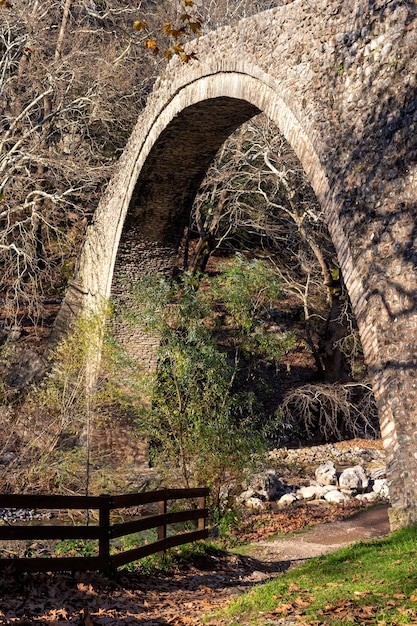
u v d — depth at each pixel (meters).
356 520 15.29
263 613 6.08
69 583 7.42
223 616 6.48
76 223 27.58
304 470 22.62
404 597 5.67
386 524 14.57
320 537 13.77
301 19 12.05
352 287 10.21
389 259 9.57
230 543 13.37
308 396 24.11
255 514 16.66
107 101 25.91
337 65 11.00
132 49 29.67
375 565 7.09
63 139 26.22
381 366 9.52
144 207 21.00
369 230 9.98
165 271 22.52
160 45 28.50
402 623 5.04
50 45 26.02
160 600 7.79
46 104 26.25
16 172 26.22
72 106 26.06
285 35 12.55
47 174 23.61
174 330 14.66
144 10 31.64
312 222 26.78
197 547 10.80
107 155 29.30
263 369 29.17
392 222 9.57
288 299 32.03
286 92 12.28
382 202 9.79
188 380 13.70
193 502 13.58
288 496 18.08
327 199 10.91
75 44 26.42
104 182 28.88
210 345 14.34
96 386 16.22
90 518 16.25
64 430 17.34
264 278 15.41
